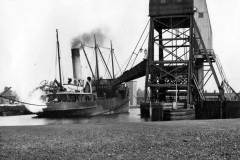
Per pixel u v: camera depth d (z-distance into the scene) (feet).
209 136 70.74
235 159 49.11
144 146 60.95
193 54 180.86
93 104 245.45
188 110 160.66
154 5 184.24
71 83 246.27
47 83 251.80
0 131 85.51
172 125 99.04
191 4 179.73
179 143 63.16
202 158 50.21
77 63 254.68
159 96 196.44
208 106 183.73
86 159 51.80
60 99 223.30
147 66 182.80
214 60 192.54
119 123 110.42
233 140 64.49
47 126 98.89
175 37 187.01
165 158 50.78
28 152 57.72
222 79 191.42
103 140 69.05
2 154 56.24
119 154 54.60
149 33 184.24
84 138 72.38
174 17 182.70
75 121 189.06
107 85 283.38
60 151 58.13
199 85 189.26
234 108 187.21
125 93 314.55
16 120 199.31
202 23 200.44
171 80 188.34
